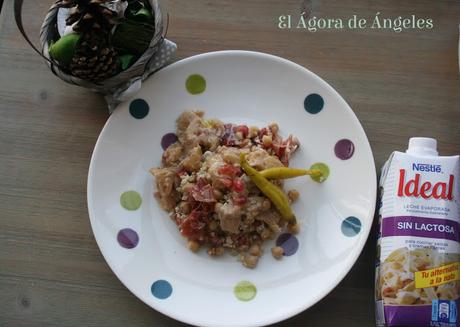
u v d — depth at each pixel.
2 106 0.61
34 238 0.57
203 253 0.56
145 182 0.58
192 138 0.57
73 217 0.58
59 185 0.59
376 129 0.59
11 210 0.58
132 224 0.57
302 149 0.59
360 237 0.54
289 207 0.55
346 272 0.53
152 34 0.56
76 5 0.51
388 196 0.53
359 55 0.61
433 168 0.52
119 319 0.55
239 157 0.55
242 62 0.60
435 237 0.51
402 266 0.51
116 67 0.55
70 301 0.55
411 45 0.62
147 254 0.56
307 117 0.59
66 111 0.61
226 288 0.55
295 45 0.62
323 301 0.55
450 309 0.50
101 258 0.57
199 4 0.63
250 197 0.55
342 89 0.61
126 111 0.58
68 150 0.60
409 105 0.60
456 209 0.52
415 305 0.50
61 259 0.57
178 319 0.52
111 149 0.58
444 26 0.62
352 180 0.57
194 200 0.56
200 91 0.60
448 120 0.59
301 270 0.55
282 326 0.54
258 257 0.56
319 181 0.58
